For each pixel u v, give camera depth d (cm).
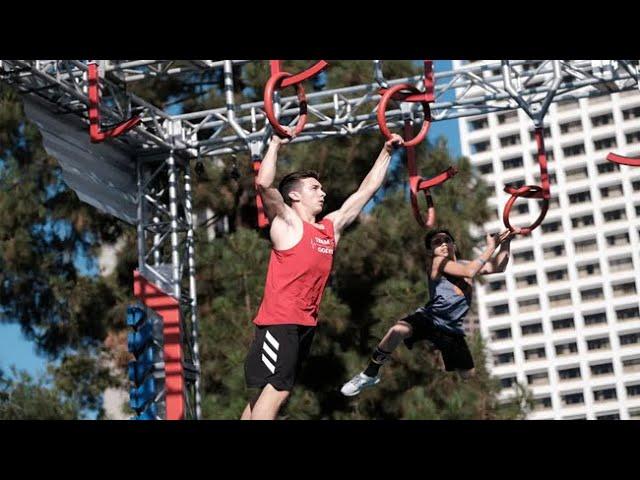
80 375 1522
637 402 4344
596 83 955
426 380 1345
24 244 1395
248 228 1468
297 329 439
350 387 642
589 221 4516
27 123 1383
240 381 1255
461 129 4738
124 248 1458
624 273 4425
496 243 651
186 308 1074
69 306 1438
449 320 637
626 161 670
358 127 1030
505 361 4569
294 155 1362
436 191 1409
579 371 4466
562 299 4534
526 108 941
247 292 1330
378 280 1377
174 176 1068
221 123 1054
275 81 468
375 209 1382
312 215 462
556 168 4569
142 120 1054
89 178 1003
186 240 1084
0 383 1399
